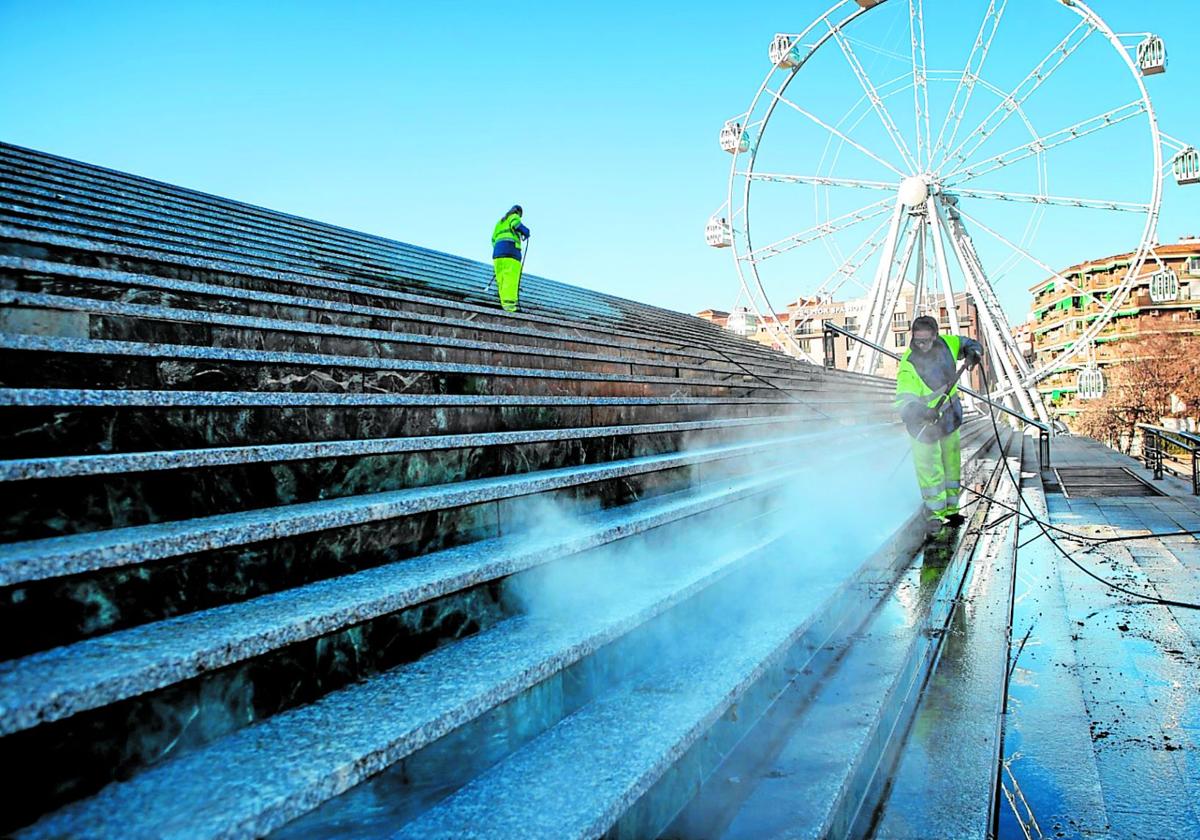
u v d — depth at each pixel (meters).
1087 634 4.24
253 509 2.56
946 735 2.86
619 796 1.77
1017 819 2.37
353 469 2.97
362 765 1.58
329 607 2.03
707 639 3.10
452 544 2.95
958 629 4.18
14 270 3.11
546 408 4.82
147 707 1.59
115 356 2.75
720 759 2.40
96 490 2.12
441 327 5.83
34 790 1.39
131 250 4.05
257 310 4.37
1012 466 14.09
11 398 2.12
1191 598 4.93
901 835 2.20
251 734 1.73
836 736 2.53
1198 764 2.67
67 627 1.75
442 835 1.63
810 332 49.31
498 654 2.27
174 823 1.34
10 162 6.70
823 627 3.60
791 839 1.94
